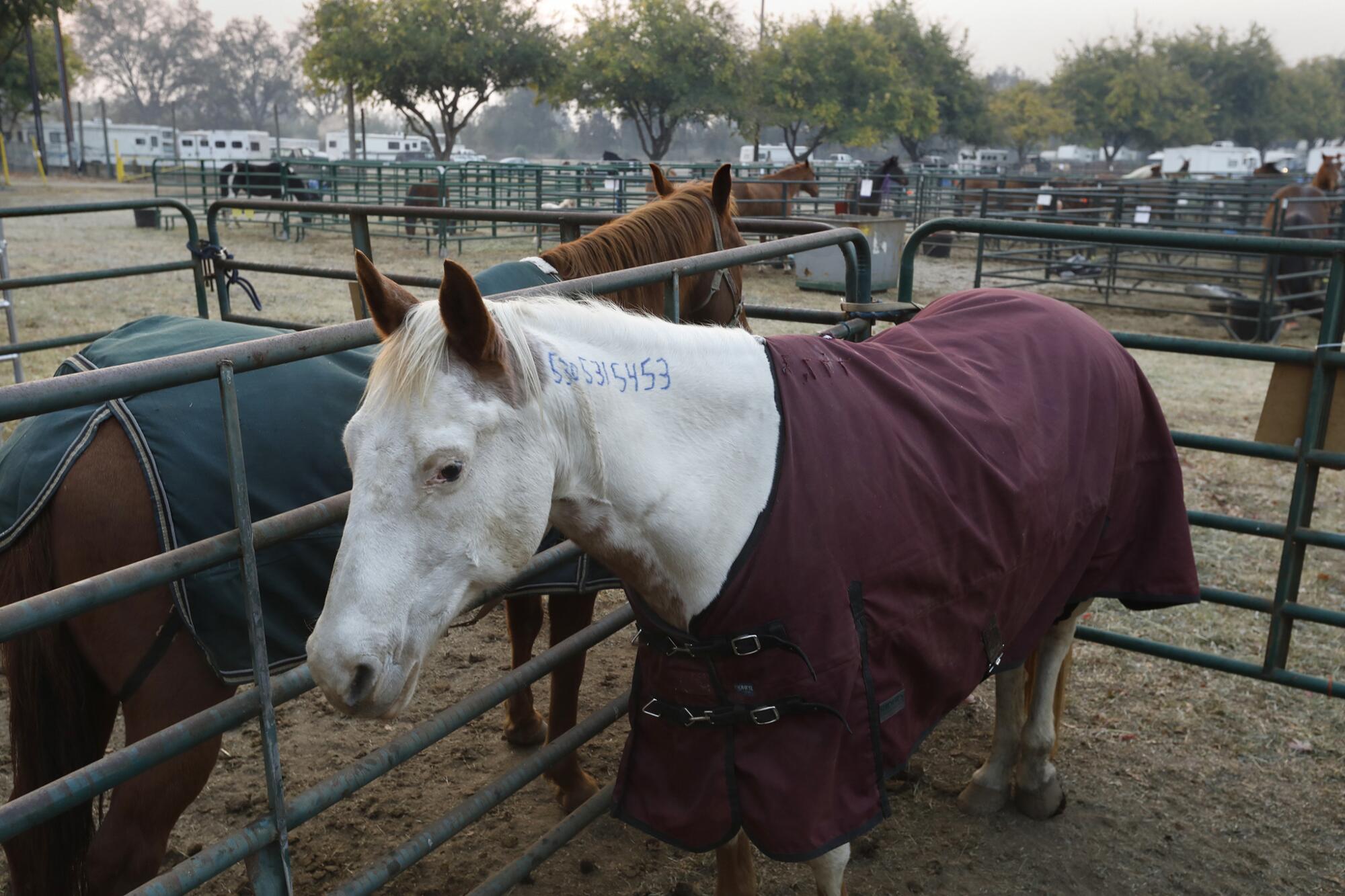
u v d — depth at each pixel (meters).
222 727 1.55
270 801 1.63
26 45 39.66
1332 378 2.70
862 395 1.81
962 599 1.84
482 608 2.34
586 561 2.37
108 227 17.30
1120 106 50.41
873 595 1.68
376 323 1.55
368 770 1.76
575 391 1.57
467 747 3.15
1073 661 3.64
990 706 3.40
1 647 1.91
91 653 1.89
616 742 3.20
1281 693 3.41
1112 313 10.92
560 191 16.38
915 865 2.61
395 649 1.39
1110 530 2.39
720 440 1.67
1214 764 3.03
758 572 1.62
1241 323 9.56
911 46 39.50
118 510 1.84
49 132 43.38
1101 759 3.06
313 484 1.98
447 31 28.69
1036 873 2.59
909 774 3.01
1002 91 52.53
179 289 10.61
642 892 2.53
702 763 1.71
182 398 1.95
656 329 1.72
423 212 3.82
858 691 1.65
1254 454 2.84
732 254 2.48
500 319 1.54
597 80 29.84
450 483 1.42
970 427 1.90
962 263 14.79
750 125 32.03
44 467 1.86
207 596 1.84
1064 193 11.67
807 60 32.38
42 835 1.82
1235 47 56.69
